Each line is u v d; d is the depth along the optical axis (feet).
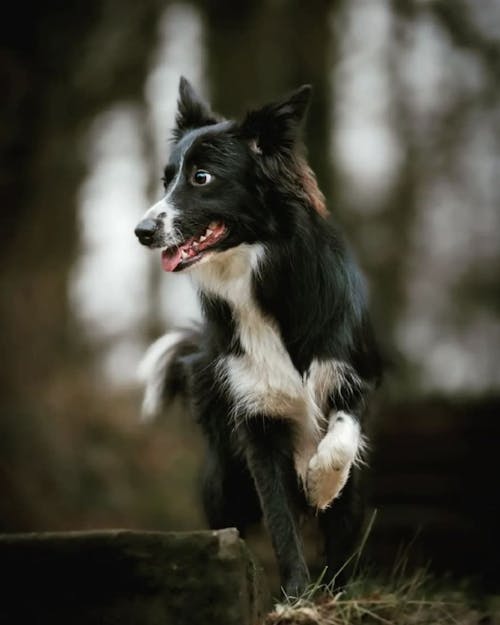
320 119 53.78
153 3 56.65
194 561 14.52
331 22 56.03
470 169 75.66
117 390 52.80
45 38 49.47
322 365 19.39
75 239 54.44
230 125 20.33
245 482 21.48
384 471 36.01
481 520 34.73
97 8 52.19
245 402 19.63
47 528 43.39
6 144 49.01
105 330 63.10
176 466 48.08
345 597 18.03
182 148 20.38
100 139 60.08
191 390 20.99
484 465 35.53
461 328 74.33
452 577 31.78
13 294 50.16
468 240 77.92
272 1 55.11
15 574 14.60
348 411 19.52
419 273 74.64
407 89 70.59
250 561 15.55
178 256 19.58
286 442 19.81
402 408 36.88
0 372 48.73
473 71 66.28
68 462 46.32
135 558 14.56
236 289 19.71
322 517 20.31
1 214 50.08
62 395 49.70
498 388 41.22
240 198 19.72
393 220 73.10
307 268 19.57
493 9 60.54
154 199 68.44
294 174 19.93
